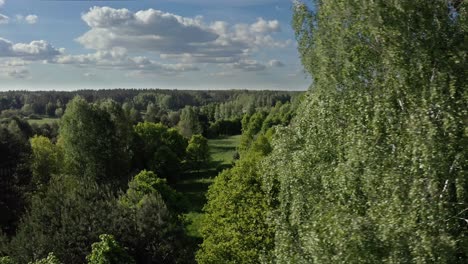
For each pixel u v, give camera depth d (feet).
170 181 221.25
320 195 46.52
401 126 36.63
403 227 32.42
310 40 48.44
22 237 90.53
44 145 193.88
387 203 34.65
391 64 37.60
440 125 34.68
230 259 85.30
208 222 97.45
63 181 129.49
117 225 94.22
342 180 39.75
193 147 251.19
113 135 194.18
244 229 85.56
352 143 39.45
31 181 154.30
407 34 37.19
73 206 96.02
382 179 36.37
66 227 91.09
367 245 32.58
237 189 90.74
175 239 96.99
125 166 197.47
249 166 95.45
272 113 352.49
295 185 49.96
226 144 361.51
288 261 44.62
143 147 227.20
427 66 36.91
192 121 353.51
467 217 34.50
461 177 33.37
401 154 35.73
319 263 35.86
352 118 40.96
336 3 40.34
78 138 183.11
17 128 237.86
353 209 38.70
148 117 370.12
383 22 37.19
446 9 38.29
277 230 51.21
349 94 41.70
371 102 39.45
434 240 31.42
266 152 172.55
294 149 53.88
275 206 82.43
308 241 38.24
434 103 35.22
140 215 97.30
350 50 40.52
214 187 107.24
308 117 51.37
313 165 49.16
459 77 36.19
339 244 33.60
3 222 138.51
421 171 34.37
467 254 32.53
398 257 31.86
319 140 47.88
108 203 98.99
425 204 32.50
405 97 37.76
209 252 86.63
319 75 45.60
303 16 48.49
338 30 41.24
